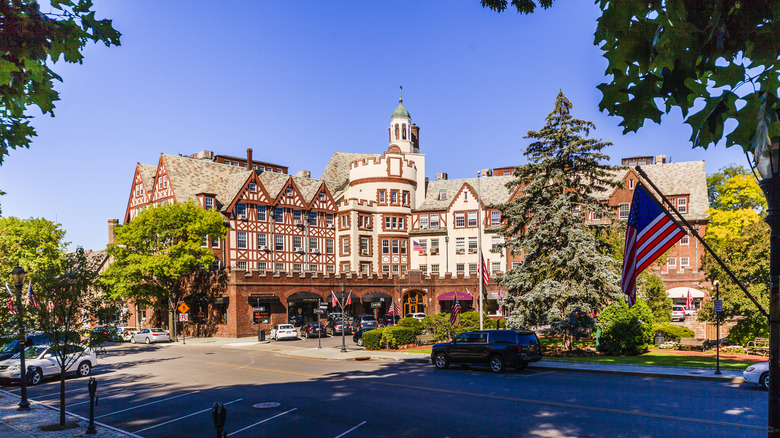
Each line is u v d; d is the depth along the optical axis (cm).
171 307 4856
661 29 359
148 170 6138
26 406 1681
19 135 801
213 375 2389
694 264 5609
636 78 385
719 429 1231
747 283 2839
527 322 3020
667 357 2612
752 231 2881
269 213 5822
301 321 5350
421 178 7025
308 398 1736
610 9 375
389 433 1265
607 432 1229
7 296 1653
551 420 1356
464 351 2427
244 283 4778
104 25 623
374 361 2881
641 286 3216
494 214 6238
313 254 6209
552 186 3030
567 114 3023
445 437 1221
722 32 339
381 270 6469
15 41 585
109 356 3500
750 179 4731
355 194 6694
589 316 2814
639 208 1166
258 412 1540
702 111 381
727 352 2820
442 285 5894
